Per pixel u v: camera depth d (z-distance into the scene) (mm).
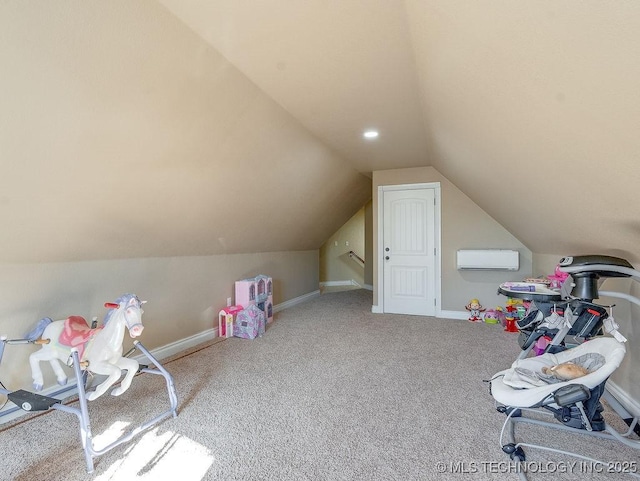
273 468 1573
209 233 3428
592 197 1612
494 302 4469
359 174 5172
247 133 2682
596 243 2135
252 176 3180
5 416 2014
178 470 1564
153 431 1883
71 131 1721
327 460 1629
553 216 2332
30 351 2186
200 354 3205
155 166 2283
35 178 1771
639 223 1518
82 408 1616
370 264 7340
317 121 3000
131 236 2656
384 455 1664
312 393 2355
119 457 1660
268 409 2129
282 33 1773
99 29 1483
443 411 2094
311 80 2273
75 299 2449
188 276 3480
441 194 4680
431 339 3639
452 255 4637
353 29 1729
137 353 2939
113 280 2727
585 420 1469
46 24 1348
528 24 960
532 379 1625
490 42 1193
